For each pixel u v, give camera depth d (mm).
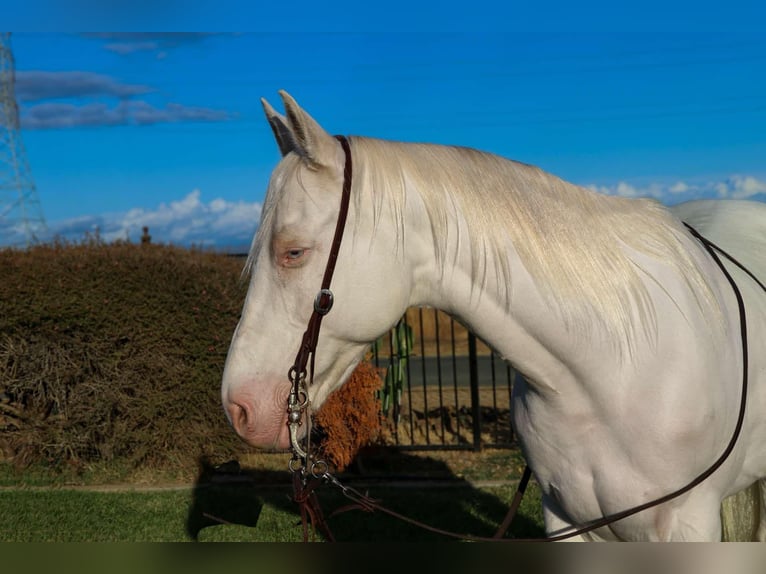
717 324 2096
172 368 5848
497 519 4789
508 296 2018
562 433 2135
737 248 2598
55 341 5824
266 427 2004
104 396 5809
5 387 5898
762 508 2723
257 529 4711
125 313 5793
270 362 2002
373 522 4793
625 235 2090
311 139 1924
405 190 2006
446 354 12070
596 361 2025
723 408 2070
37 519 4953
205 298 5867
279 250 1977
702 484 2121
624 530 2146
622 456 2061
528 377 2105
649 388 2010
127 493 5535
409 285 2041
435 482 5602
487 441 6465
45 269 5895
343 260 1970
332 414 5137
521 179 2082
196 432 5895
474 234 2014
